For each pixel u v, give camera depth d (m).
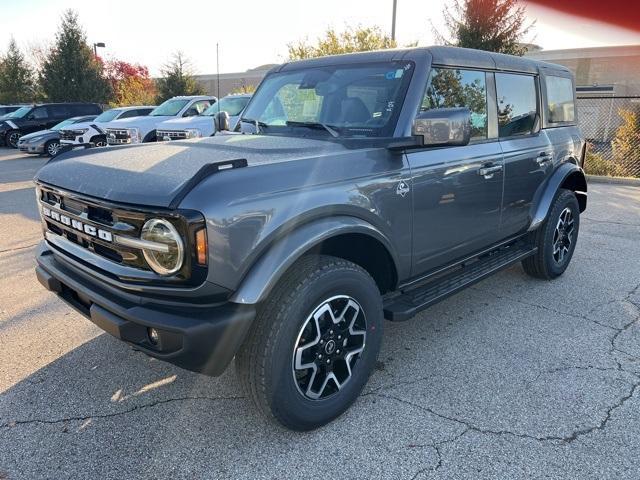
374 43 16.00
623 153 11.93
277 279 2.42
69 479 2.47
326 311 2.72
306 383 2.75
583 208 5.50
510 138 4.19
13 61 35.94
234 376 3.38
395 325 4.16
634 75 22.53
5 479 2.47
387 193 2.97
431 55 3.35
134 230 2.36
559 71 5.01
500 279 5.23
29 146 18.31
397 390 3.21
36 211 8.66
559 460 2.57
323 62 3.84
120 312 2.42
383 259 3.17
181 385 3.27
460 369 3.46
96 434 2.80
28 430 2.83
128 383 3.30
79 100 31.77
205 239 2.24
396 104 3.21
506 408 3.01
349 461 2.58
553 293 4.84
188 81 31.19
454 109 2.91
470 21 14.06
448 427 2.84
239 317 2.37
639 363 3.52
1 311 4.41
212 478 2.47
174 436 2.78
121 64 40.84
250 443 2.72
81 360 3.58
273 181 2.48
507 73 4.16
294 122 3.62
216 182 2.31
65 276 2.83
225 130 4.31
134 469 2.54
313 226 2.59
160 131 12.03
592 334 3.97
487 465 2.54
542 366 3.49
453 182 3.45
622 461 2.55
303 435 2.79
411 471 2.51
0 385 3.27
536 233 4.82
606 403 3.05
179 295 2.34
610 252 6.12
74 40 31.52
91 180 2.64
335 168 2.75
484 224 3.90
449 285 3.66
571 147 5.07
